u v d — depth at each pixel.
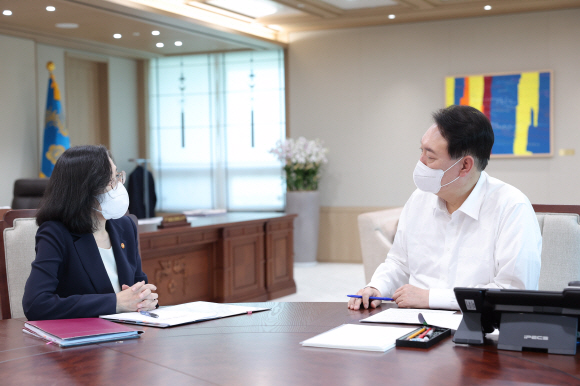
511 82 7.11
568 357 1.33
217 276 5.26
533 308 1.40
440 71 7.48
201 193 8.80
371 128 7.82
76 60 8.34
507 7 6.89
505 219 1.96
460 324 1.48
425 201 2.18
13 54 7.13
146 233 4.37
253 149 8.52
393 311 1.80
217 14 7.16
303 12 7.13
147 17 6.45
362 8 7.06
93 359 1.39
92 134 8.59
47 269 1.88
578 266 2.27
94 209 1.97
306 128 8.16
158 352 1.44
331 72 8.00
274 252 5.94
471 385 1.16
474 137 1.90
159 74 8.93
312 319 1.77
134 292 1.90
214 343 1.51
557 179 7.00
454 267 2.05
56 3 5.84
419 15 7.23
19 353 1.47
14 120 7.15
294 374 1.24
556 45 6.98
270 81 8.39
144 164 8.52
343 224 8.00
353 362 1.32
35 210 2.36
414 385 1.16
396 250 2.28
